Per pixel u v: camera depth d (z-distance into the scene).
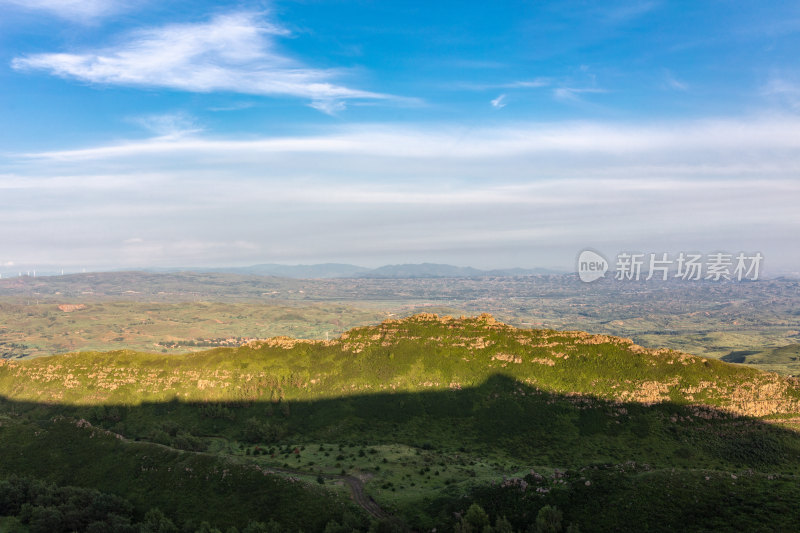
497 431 159.00
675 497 86.94
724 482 90.25
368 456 135.38
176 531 99.88
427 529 92.44
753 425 146.75
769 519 76.50
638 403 159.88
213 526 100.69
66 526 100.00
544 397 169.88
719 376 166.50
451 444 153.88
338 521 97.38
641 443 145.00
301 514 100.75
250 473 114.38
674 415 153.75
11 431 139.62
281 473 118.94
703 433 146.25
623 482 94.56
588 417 158.12
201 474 116.38
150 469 121.19
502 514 91.44
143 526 99.94
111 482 119.94
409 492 108.50
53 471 125.31
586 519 85.75
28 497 110.81
